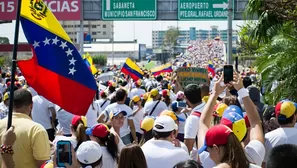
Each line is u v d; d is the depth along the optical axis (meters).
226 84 11.46
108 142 13.93
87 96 13.30
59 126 22.75
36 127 12.55
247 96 11.38
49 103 23.73
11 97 11.76
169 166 12.52
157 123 12.84
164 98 28.88
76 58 13.22
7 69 80.50
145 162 11.16
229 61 30.08
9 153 10.73
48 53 13.19
